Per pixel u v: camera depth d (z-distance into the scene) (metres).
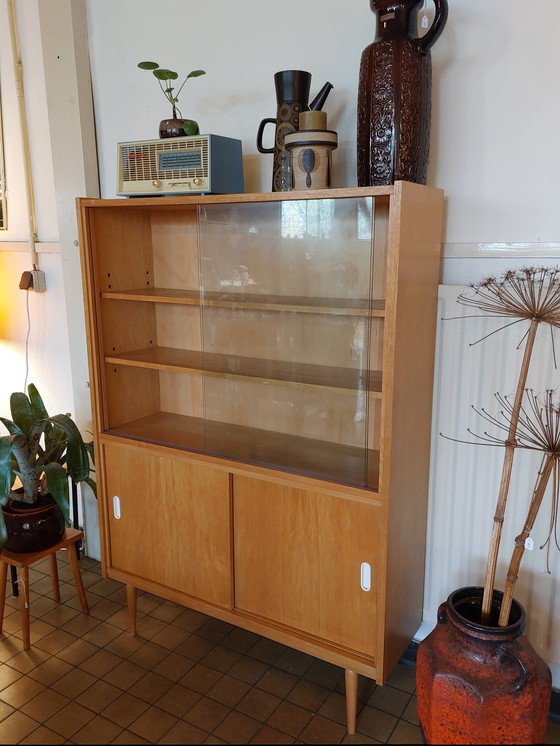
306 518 1.76
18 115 2.70
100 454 2.17
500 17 1.66
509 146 1.71
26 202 2.78
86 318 2.10
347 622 1.74
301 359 1.86
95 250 2.08
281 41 2.01
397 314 1.54
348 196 1.55
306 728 1.77
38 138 2.66
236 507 1.89
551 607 1.78
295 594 1.83
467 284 1.82
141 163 1.93
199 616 2.31
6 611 2.34
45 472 2.12
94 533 2.72
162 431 2.17
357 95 1.83
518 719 1.45
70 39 2.32
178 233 2.24
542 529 1.77
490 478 1.83
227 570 1.95
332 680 1.97
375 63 1.60
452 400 1.85
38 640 2.16
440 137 1.79
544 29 1.61
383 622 1.68
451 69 1.74
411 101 1.58
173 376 2.35
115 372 2.20
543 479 1.50
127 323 2.25
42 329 2.87
